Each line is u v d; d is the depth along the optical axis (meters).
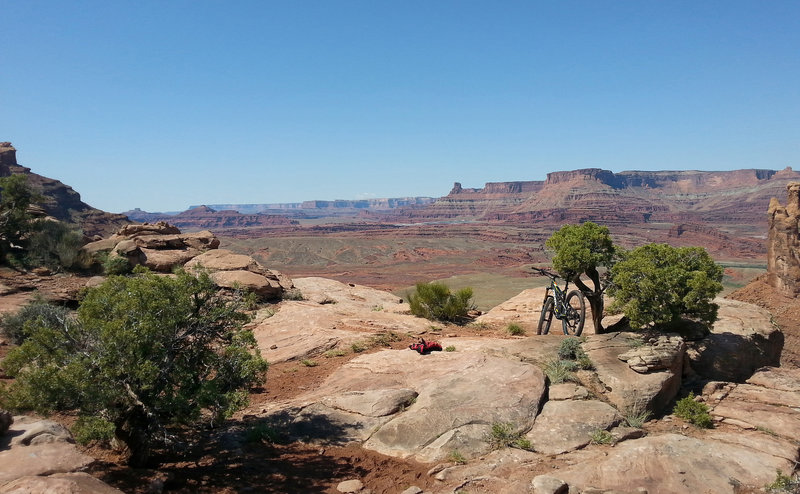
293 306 17.39
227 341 8.05
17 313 13.08
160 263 20.73
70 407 6.07
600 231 11.95
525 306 18.78
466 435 7.34
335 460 6.93
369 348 13.11
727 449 6.96
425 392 8.73
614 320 14.30
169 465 6.63
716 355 11.12
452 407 8.05
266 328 15.27
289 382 10.70
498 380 8.93
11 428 5.57
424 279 182.88
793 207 60.44
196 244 23.83
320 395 9.32
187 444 7.29
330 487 6.12
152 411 6.28
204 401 6.38
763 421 8.24
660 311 10.30
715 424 8.33
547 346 11.12
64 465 4.93
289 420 8.24
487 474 6.32
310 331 14.46
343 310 17.75
